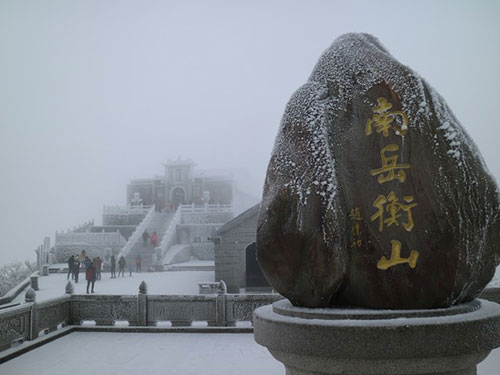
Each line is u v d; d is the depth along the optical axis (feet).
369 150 11.94
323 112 12.49
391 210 11.27
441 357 9.64
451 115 12.55
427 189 11.12
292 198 11.55
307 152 11.89
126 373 22.30
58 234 111.55
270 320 10.80
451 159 11.27
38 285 66.23
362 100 12.51
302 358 10.35
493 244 11.70
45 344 28.78
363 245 11.26
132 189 180.75
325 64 13.71
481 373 21.17
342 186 11.70
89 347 27.94
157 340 29.81
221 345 28.17
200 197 177.17
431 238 10.85
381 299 10.97
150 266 90.89
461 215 10.89
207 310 32.83
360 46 13.53
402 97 12.03
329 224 11.09
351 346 9.67
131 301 33.40
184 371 22.53
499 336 10.32
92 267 59.06
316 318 10.47
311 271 11.09
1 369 23.20
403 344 9.51
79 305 33.86
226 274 62.59
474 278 11.28
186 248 116.06
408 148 11.53
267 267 11.62
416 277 10.80
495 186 11.85
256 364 23.65
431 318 9.87
